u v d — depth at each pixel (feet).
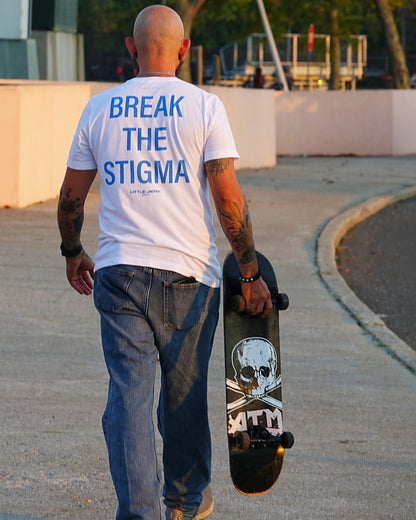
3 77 147.33
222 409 41.11
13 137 93.86
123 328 25.25
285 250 81.76
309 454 35.99
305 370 47.29
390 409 41.65
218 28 444.14
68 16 186.60
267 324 27.04
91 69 386.11
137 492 24.32
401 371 47.78
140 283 25.12
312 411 41.04
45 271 67.46
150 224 25.31
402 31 543.39
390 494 32.48
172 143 25.04
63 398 41.55
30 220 88.28
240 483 26.37
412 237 100.48
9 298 59.62
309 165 175.94
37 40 178.29
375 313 65.10
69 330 53.06
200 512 27.61
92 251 76.13
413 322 62.28
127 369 25.09
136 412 24.75
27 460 34.42
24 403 40.68
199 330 25.90
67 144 109.29
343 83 353.72
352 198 124.57
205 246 25.86
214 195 25.17
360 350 51.49
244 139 160.97
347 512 30.94
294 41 329.31
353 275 79.82
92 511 30.45
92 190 113.39
